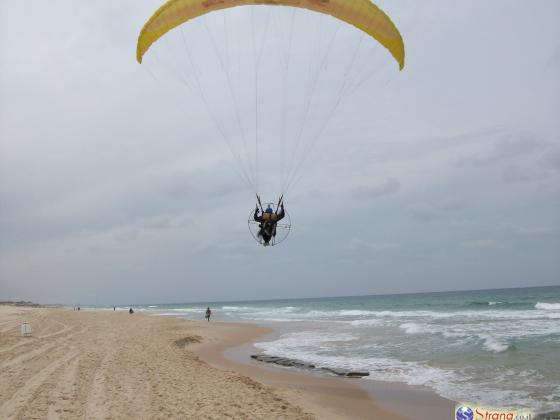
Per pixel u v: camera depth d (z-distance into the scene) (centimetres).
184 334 2639
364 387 1237
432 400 1088
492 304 5403
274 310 7619
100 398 988
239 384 1206
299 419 916
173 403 977
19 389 1027
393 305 7262
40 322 2922
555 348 1670
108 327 2859
